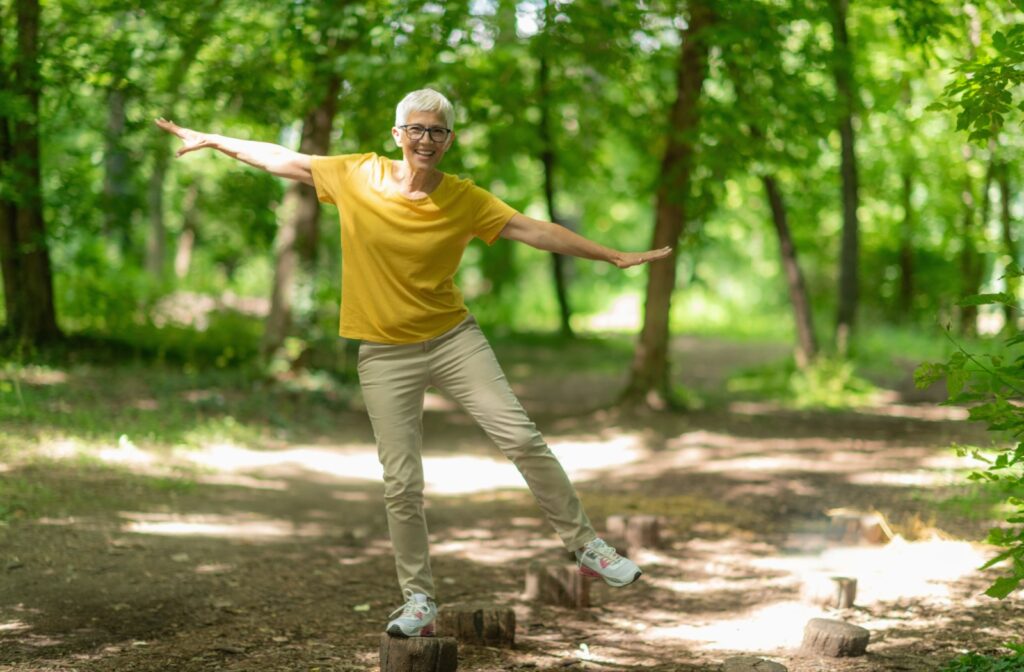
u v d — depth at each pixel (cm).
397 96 1039
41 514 644
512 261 3141
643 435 1154
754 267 3491
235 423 1052
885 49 1418
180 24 1099
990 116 422
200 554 606
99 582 532
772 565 623
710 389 1570
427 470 976
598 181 2050
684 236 1294
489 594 568
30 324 1241
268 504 773
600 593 573
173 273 2316
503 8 1067
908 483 852
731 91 1313
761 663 414
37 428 883
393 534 407
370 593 565
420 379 397
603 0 1055
